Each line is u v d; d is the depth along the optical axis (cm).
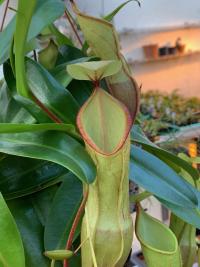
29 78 29
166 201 31
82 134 24
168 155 34
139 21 216
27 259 28
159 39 224
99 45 30
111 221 25
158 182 30
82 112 25
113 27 28
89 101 25
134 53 220
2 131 25
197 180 36
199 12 227
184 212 31
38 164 32
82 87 35
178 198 30
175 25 225
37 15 28
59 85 30
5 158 33
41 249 29
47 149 27
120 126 25
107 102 25
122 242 26
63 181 32
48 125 26
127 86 31
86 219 26
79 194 31
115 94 31
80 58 35
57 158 26
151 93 196
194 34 231
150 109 147
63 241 28
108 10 202
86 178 24
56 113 29
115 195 25
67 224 29
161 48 222
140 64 221
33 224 31
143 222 30
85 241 26
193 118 111
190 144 65
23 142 27
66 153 26
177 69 231
